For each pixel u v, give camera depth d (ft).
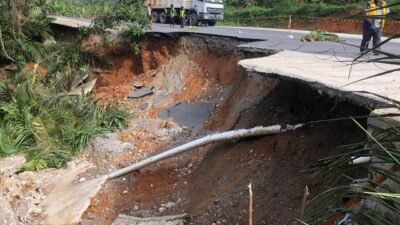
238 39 45.14
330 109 23.18
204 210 24.16
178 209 26.55
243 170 25.30
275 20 90.68
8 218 25.41
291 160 23.31
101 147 35.83
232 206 22.97
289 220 19.42
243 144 27.73
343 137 21.08
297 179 21.53
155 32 52.26
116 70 54.65
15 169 31.32
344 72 23.79
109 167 33.65
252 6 112.78
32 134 35.99
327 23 78.07
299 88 26.86
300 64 26.91
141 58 53.42
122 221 25.84
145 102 46.34
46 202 28.86
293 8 90.84
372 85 20.10
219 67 45.62
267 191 22.44
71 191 29.86
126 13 51.34
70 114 39.24
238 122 32.65
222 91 42.50
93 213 27.76
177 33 51.06
